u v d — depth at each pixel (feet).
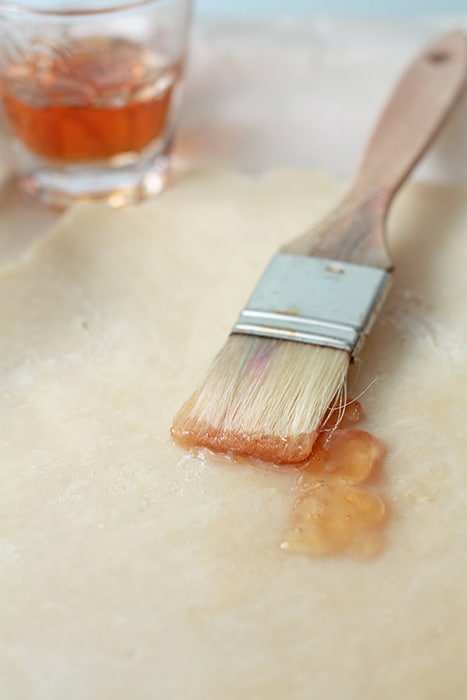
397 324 1.60
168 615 1.33
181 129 2.02
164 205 1.80
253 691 1.28
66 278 1.68
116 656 1.31
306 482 1.43
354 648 1.31
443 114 1.82
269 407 1.45
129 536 1.39
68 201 1.87
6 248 1.81
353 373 1.54
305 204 1.80
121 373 1.55
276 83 2.09
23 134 1.83
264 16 2.18
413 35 2.11
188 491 1.43
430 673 1.29
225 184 1.84
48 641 1.32
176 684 1.28
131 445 1.47
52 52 1.82
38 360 1.57
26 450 1.47
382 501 1.41
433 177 1.90
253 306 1.54
